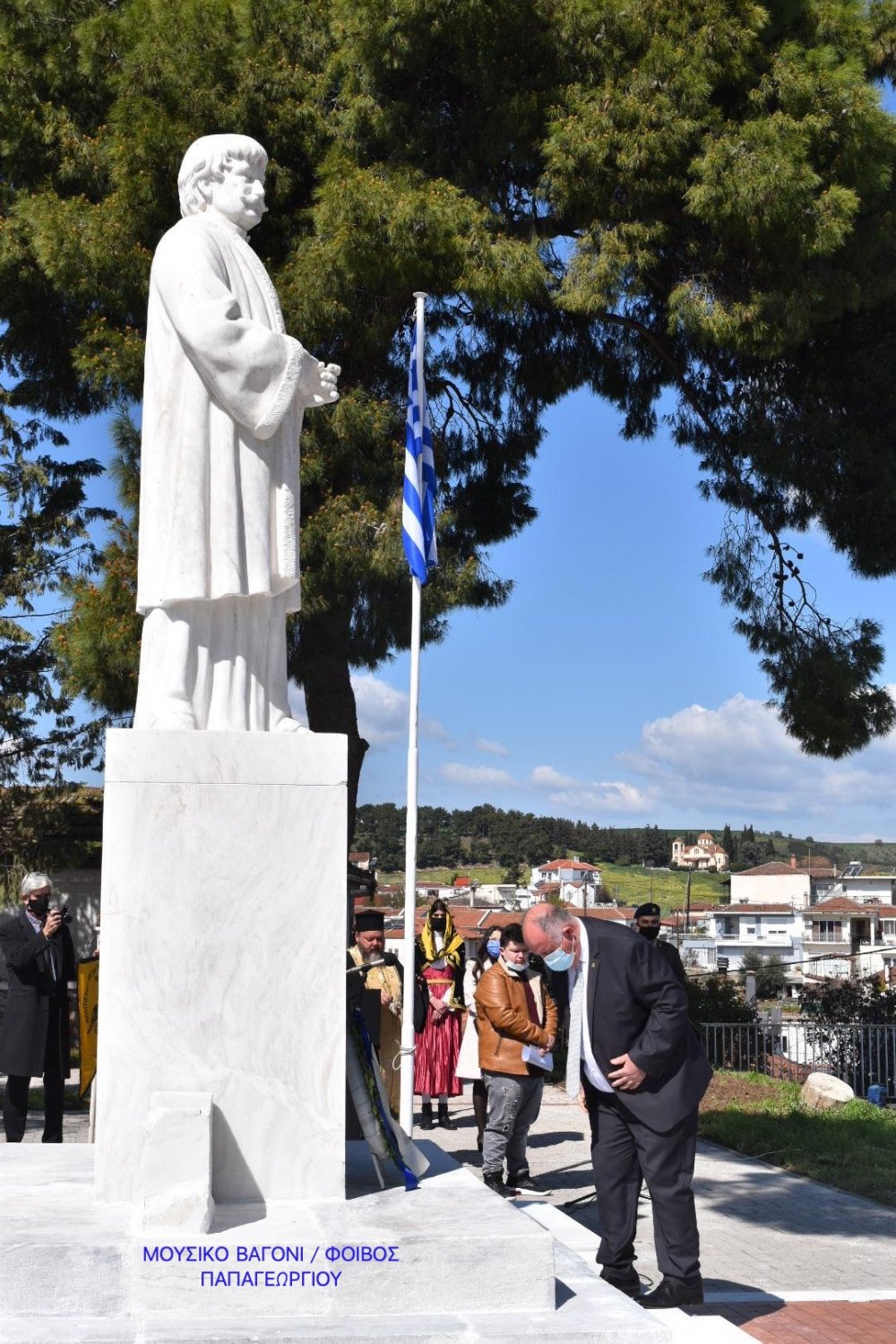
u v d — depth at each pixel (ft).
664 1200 19.57
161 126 44.04
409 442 35.68
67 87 48.85
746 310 46.78
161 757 16.65
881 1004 62.64
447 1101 43.78
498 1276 14.75
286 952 16.58
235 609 18.17
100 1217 15.52
